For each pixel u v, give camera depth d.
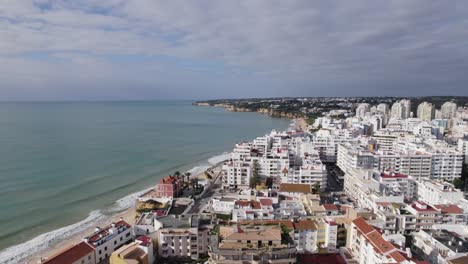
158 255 91.81
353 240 88.06
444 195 115.75
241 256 67.00
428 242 82.69
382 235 81.25
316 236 90.94
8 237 106.81
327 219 95.88
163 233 91.19
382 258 72.44
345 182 147.62
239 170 160.62
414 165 168.00
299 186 133.62
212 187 164.00
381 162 168.00
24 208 129.62
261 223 87.94
